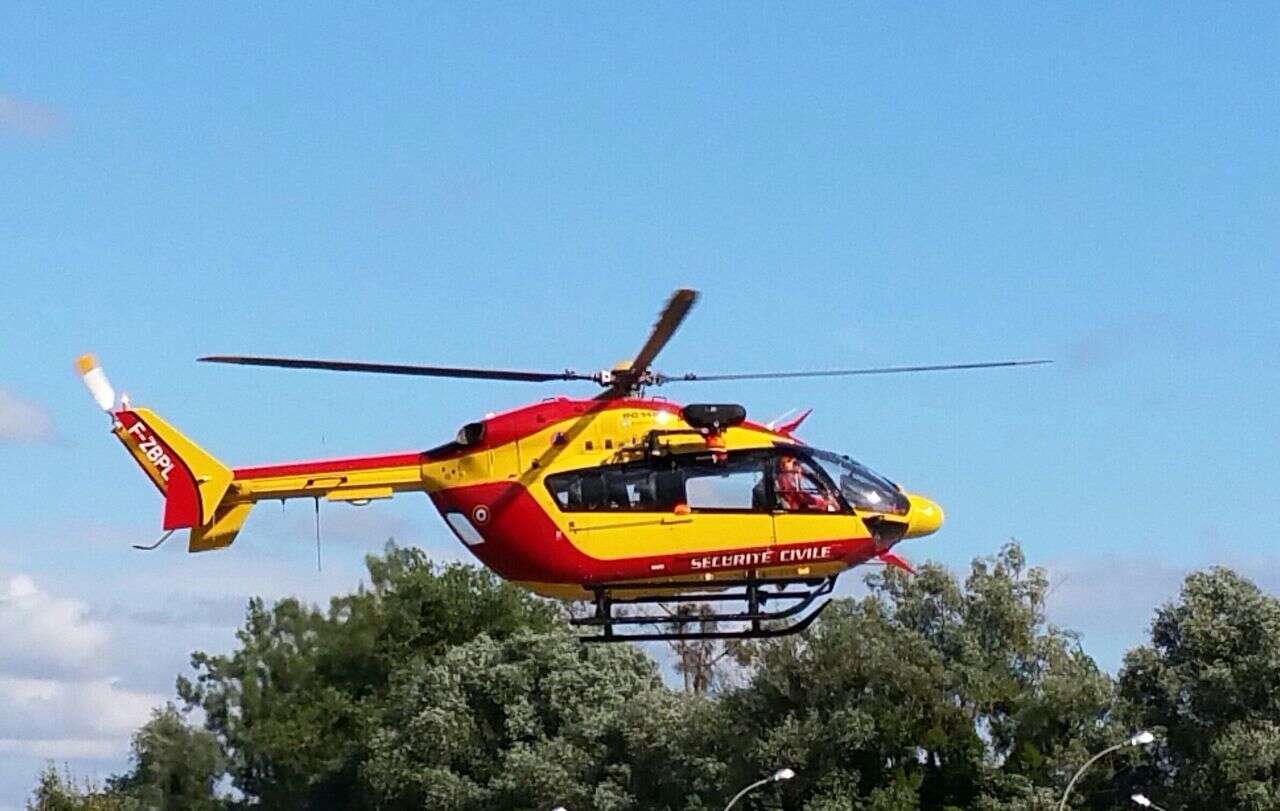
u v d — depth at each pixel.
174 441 39.94
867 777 91.31
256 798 113.00
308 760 111.44
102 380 40.16
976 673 92.25
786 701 92.62
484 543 38.66
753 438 39.16
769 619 38.88
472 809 98.25
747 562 38.53
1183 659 89.31
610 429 38.78
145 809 111.50
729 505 38.59
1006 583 95.38
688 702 97.50
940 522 40.34
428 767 100.81
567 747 96.44
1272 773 84.69
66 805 118.94
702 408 38.88
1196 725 88.00
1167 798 87.69
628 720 95.44
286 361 35.28
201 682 115.00
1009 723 92.19
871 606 96.88
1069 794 86.69
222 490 39.72
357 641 116.75
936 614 96.38
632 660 104.88
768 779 81.06
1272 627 87.44
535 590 39.03
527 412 39.03
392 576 122.00
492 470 38.66
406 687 108.19
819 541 38.69
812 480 39.00
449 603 120.25
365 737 110.12
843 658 91.25
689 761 92.69
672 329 35.97
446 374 37.12
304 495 39.78
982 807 87.44
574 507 38.34
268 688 115.06
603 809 92.75
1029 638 95.00
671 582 38.72
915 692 91.12
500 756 101.06
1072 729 90.25
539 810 95.00
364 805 108.00
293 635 116.69
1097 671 93.75
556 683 101.12
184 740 112.19
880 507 39.34
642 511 38.34
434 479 39.12
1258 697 87.62
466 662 104.81
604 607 39.03
